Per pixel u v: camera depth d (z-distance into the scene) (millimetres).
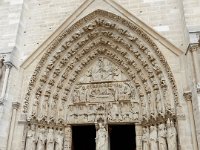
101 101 19953
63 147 19234
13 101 19234
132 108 19250
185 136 15953
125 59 20375
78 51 21266
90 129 23422
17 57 20391
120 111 19391
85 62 21172
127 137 25547
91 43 21344
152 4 20109
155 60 18750
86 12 21078
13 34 20594
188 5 18391
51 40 20750
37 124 18906
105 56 21359
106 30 21031
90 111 19797
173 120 16781
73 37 20906
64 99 20281
